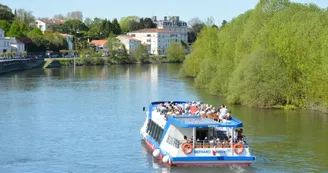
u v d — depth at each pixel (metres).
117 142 69.62
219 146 54.12
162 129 60.41
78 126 81.44
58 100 114.31
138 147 66.56
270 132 75.19
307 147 65.69
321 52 93.56
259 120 85.12
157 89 137.00
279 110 96.44
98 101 112.56
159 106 65.88
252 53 102.81
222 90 116.44
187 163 53.75
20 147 67.25
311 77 94.94
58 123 84.25
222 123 54.66
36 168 57.56
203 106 63.34
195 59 170.00
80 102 110.94
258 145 66.81
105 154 63.19
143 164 58.28
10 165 58.81
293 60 100.06
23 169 57.22
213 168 54.09
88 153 63.84
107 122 84.81
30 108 101.31
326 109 93.38
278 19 110.06
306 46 98.81
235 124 54.44
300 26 103.19
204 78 137.75
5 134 75.38
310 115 90.31
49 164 59.12
